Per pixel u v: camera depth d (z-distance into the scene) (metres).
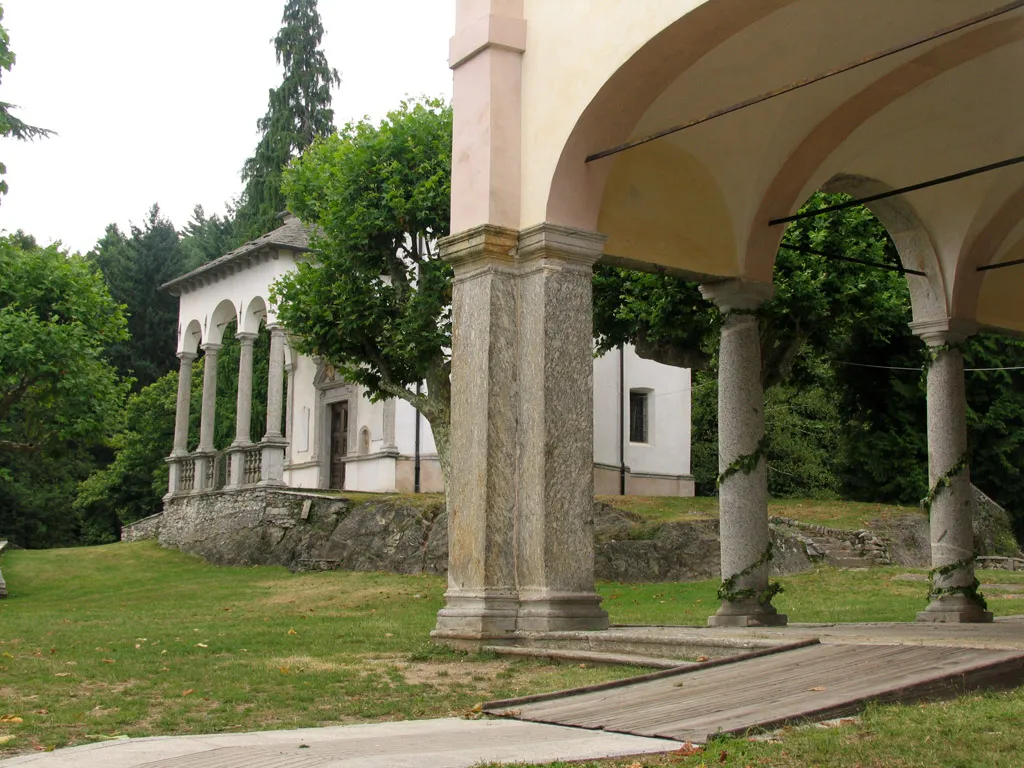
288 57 48.47
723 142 11.88
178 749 5.55
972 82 11.27
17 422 41.88
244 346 29.05
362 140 18.70
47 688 8.28
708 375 38.75
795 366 25.95
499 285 10.57
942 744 5.36
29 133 18.75
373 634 12.23
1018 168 12.56
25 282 25.16
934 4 9.79
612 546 21.22
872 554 22.69
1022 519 29.30
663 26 9.62
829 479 36.28
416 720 6.84
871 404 28.34
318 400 30.80
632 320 20.64
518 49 11.02
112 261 51.62
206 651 10.82
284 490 26.52
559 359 10.37
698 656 8.69
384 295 18.41
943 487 13.23
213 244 53.22
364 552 23.34
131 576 25.38
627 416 31.08
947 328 13.41
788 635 8.99
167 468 42.19
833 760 5.12
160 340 51.12
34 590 23.58
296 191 19.84
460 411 10.71
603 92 10.21
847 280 19.20
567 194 10.56
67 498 44.75
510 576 10.32
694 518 23.05
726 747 5.43
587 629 10.09
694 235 12.23
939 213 13.37
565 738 5.93
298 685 8.33
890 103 11.53
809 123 11.86
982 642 8.04
